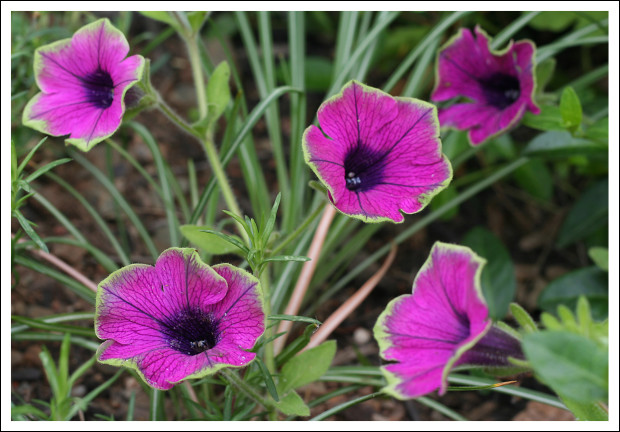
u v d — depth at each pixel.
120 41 0.51
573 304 0.66
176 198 0.77
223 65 0.58
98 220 0.69
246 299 0.46
